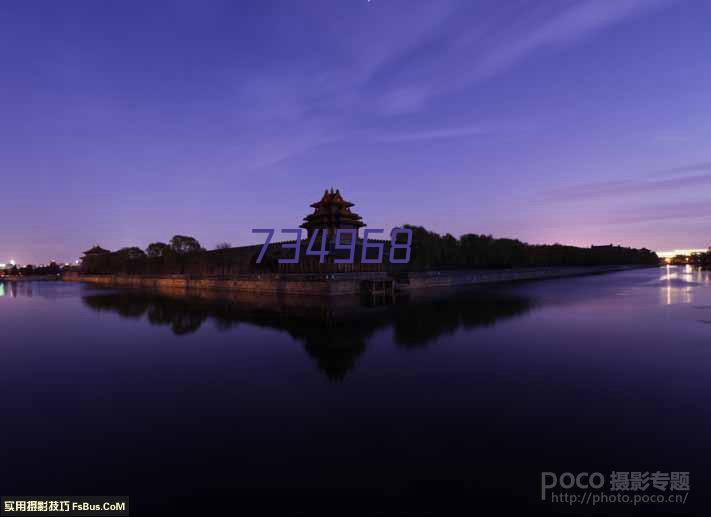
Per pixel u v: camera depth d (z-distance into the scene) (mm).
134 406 9594
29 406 9688
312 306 30422
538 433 7648
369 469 6426
